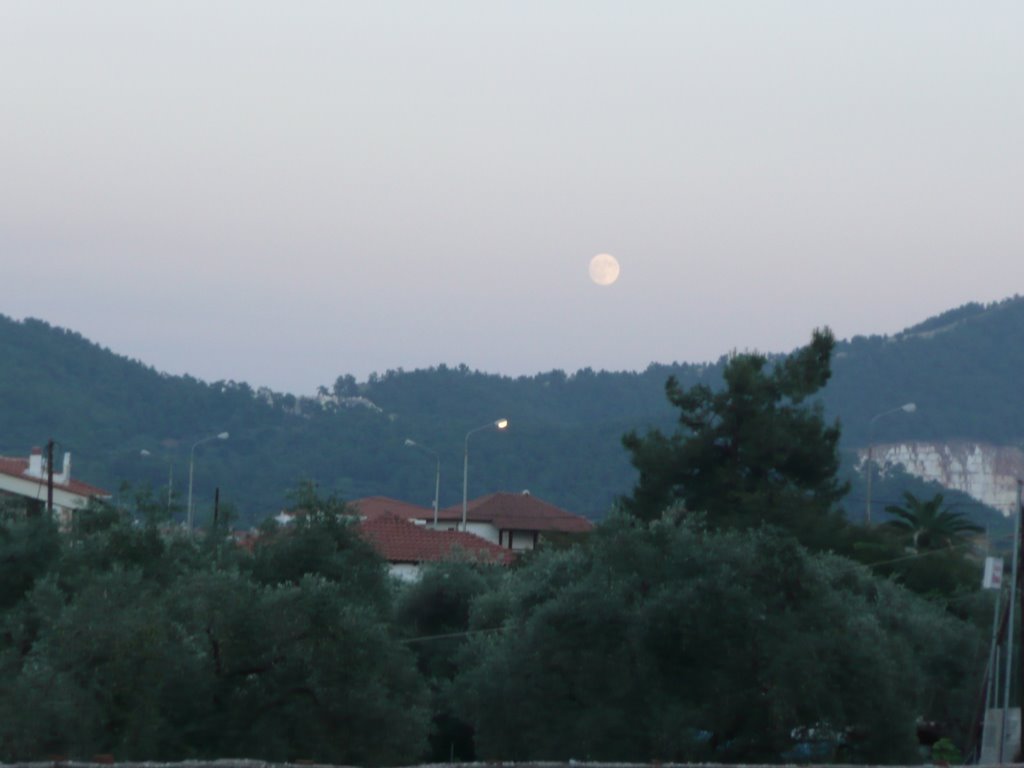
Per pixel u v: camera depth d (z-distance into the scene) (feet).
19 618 169.99
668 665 184.34
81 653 147.43
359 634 162.30
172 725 153.89
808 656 179.32
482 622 244.01
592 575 191.01
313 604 160.76
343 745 159.53
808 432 338.75
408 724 163.94
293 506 196.54
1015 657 207.31
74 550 177.27
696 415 343.67
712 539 195.00
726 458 339.16
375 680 163.73
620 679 181.57
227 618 157.69
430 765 122.31
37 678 141.18
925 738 255.70
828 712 181.06
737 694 179.52
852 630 191.01
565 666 184.24
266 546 191.31
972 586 351.25
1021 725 181.78
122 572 158.71
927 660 249.75
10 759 135.95
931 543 450.30
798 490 331.16
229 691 158.20
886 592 261.44
